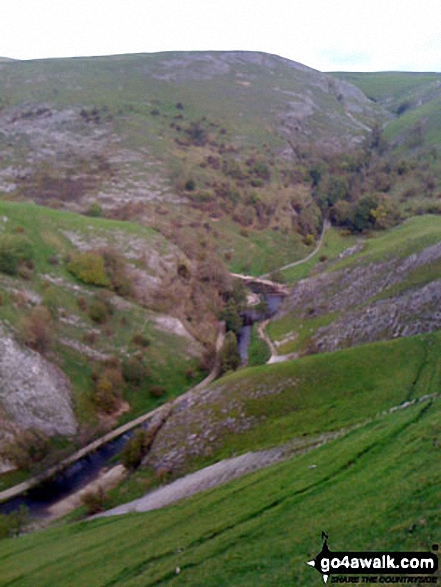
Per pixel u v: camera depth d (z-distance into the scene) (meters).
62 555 25.36
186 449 38.53
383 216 108.75
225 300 80.69
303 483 23.25
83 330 59.53
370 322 57.75
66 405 50.03
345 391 37.66
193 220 100.31
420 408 27.31
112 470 42.69
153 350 62.03
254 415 38.59
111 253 71.94
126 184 106.06
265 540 19.58
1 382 47.69
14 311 54.41
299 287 80.56
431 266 62.34
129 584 19.44
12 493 40.75
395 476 20.55
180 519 24.73
